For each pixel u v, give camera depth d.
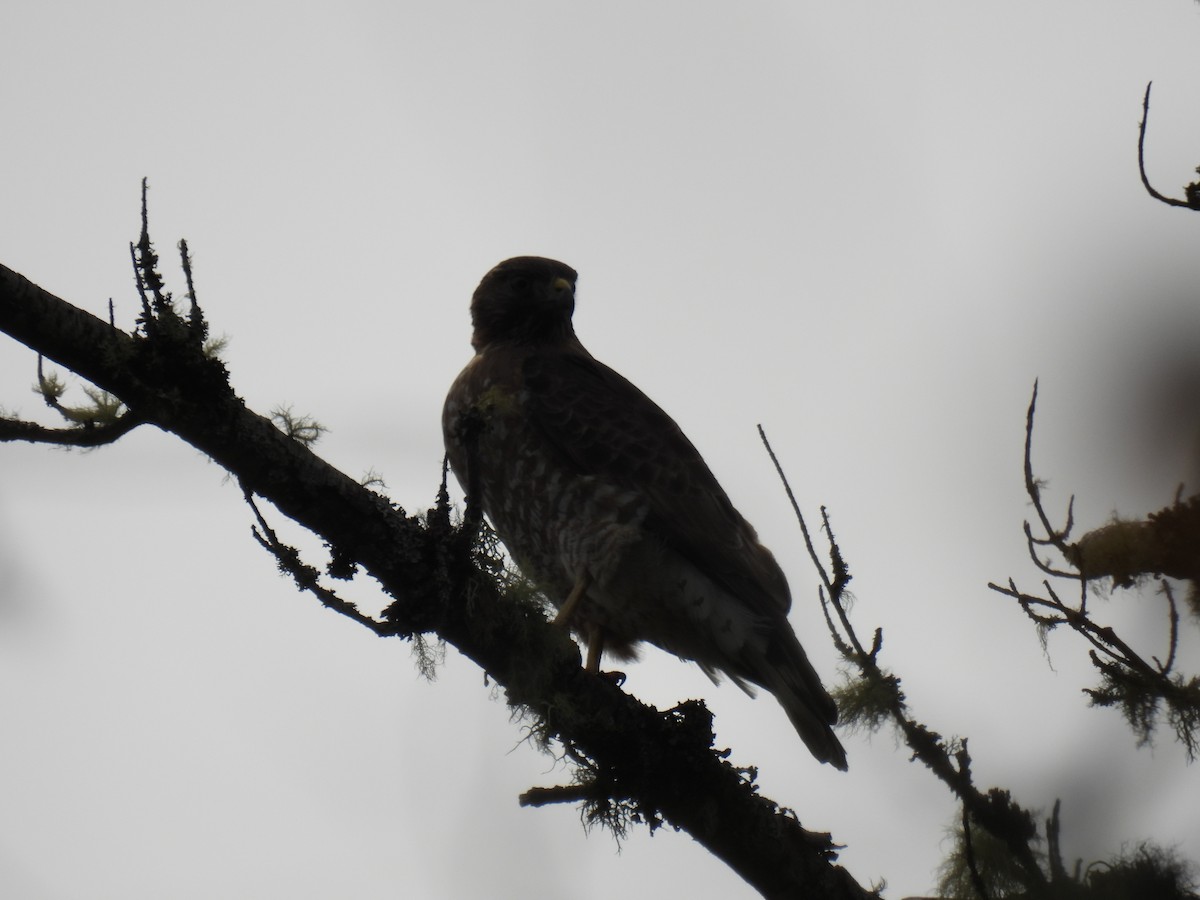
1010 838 7.03
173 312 7.36
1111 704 6.94
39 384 7.39
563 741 8.57
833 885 9.20
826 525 7.89
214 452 7.39
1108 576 7.28
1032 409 7.43
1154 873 6.70
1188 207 7.02
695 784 8.68
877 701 7.36
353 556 7.73
